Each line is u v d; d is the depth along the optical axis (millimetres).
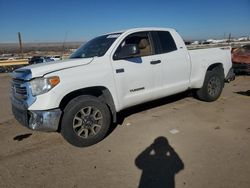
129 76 5305
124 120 6215
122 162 4172
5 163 4383
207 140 4793
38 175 3941
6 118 7141
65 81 4516
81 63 4805
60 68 4586
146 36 5828
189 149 4477
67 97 4863
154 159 4203
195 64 6609
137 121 6090
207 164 3938
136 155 4383
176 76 6188
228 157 4105
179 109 6816
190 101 7516
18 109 4801
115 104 5176
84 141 4758
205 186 3400
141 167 3979
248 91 8797
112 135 5324
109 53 5168
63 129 4645
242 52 12633
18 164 4324
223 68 7426
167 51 6074
